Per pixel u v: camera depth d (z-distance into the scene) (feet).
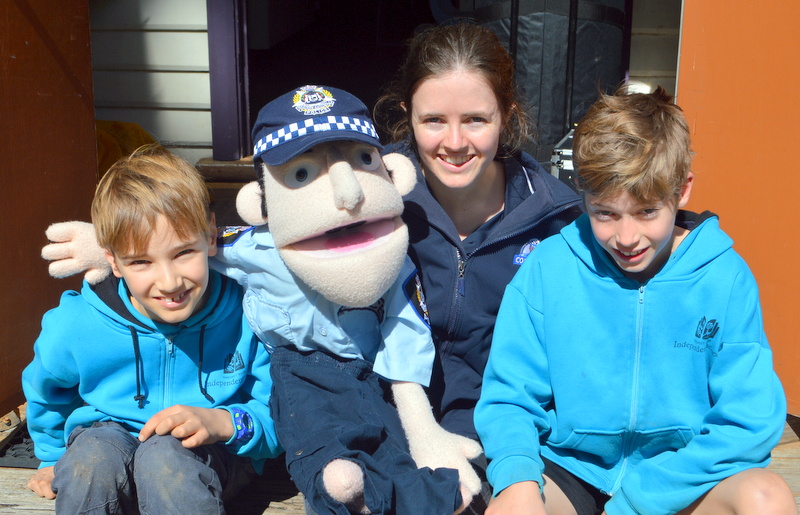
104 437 5.82
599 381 5.83
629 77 16.12
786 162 7.63
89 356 6.23
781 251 7.80
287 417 5.99
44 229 8.82
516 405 6.00
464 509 6.15
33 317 8.68
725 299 5.56
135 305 6.22
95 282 6.24
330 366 6.25
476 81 6.05
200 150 18.35
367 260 5.58
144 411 6.38
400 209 5.87
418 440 6.00
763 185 7.81
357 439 5.66
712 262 5.60
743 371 5.47
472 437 6.56
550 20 12.26
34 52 8.55
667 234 5.38
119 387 6.37
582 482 6.07
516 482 5.40
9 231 8.25
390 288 6.28
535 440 5.74
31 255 8.61
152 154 6.16
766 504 5.00
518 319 6.11
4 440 7.96
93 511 5.65
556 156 9.84
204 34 17.60
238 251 6.18
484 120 6.18
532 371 6.12
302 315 6.15
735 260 5.63
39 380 6.27
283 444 5.89
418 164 6.95
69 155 9.27
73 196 9.37
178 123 18.21
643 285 5.75
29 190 8.55
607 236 5.43
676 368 5.72
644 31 15.84
